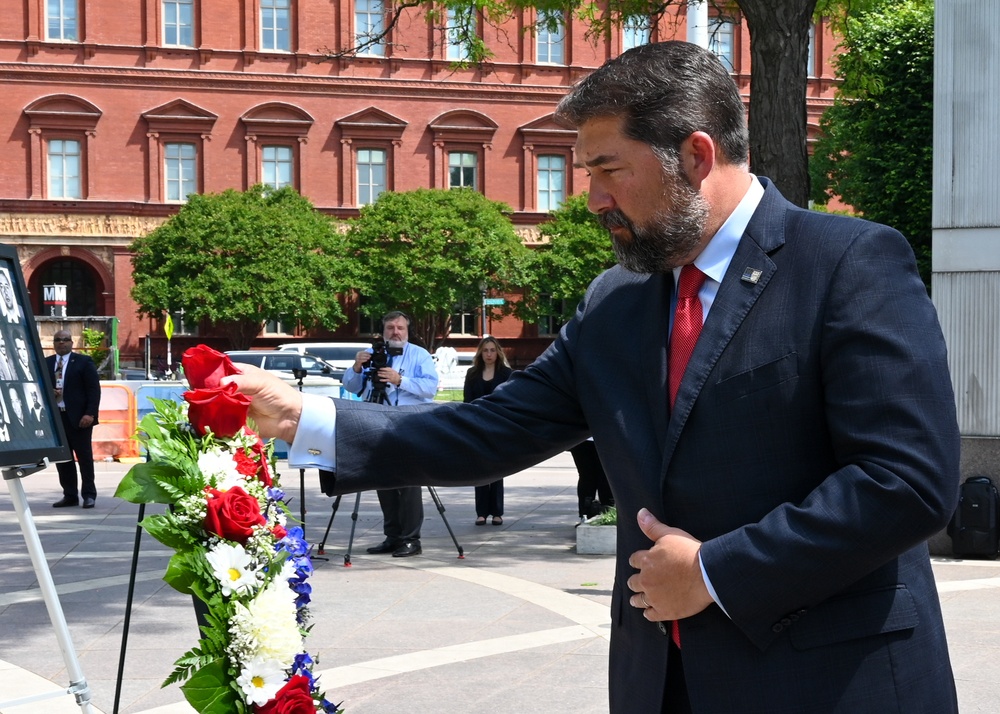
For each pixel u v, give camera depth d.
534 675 5.38
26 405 3.26
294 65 45.31
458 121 46.69
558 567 8.48
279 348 32.53
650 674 2.02
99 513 11.93
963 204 8.77
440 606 6.99
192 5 44.62
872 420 1.80
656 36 12.80
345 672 5.46
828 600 1.86
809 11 9.23
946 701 1.92
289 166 45.47
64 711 4.89
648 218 1.95
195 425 2.34
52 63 43.34
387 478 2.24
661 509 1.99
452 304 43.47
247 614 2.25
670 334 2.08
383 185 46.22
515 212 47.00
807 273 1.93
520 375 2.33
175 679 2.29
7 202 42.91
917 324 1.85
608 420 2.11
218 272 40.31
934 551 8.74
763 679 1.86
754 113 9.26
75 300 45.41
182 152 44.59
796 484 1.90
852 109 27.44
